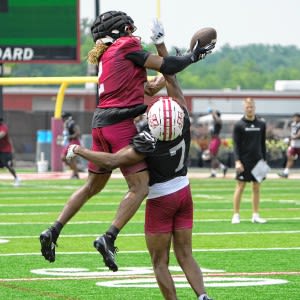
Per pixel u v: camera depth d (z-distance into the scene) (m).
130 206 20.92
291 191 61.91
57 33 70.25
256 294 24.83
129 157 20.84
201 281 21.62
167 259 21.62
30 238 36.00
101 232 38.00
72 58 70.50
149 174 21.20
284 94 133.75
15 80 70.38
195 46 21.67
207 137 94.44
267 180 74.25
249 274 27.92
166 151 21.05
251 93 135.25
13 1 69.75
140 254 31.81
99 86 21.67
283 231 38.72
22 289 25.36
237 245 34.25
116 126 21.31
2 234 37.28
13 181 70.06
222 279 27.06
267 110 133.75
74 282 26.44
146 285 25.97
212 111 77.50
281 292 25.12
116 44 21.44
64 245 34.00
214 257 31.23
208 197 56.06
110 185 66.00
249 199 55.09
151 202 21.33
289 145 77.12
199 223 41.72
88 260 30.45
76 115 101.44
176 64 21.34
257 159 41.16
